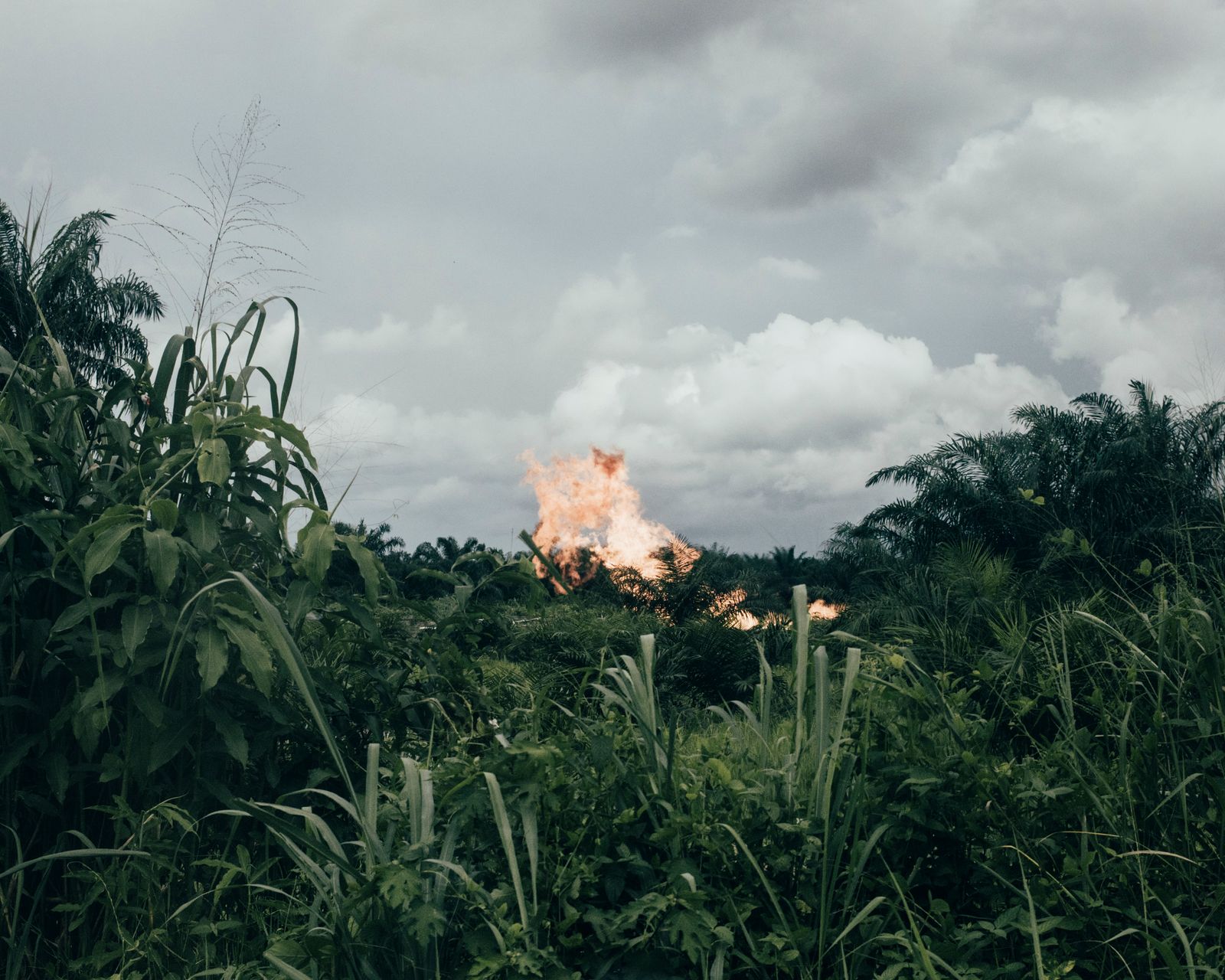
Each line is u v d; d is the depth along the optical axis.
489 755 2.10
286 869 2.53
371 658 3.04
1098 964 1.89
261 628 2.38
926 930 1.97
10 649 2.43
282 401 3.02
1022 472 11.96
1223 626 2.41
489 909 1.83
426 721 2.96
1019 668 2.74
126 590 2.53
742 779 2.39
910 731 2.32
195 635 2.38
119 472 2.82
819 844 2.07
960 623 6.11
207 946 2.06
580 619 10.21
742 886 2.03
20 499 2.44
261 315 3.00
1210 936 1.91
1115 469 10.13
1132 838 2.07
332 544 2.52
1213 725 2.22
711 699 10.41
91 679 2.33
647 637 2.46
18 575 2.36
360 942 1.79
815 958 1.93
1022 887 2.03
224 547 2.77
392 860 1.96
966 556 8.47
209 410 2.67
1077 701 2.69
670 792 2.20
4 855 2.30
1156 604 2.84
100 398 2.76
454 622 3.04
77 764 2.36
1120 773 2.17
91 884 2.31
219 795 2.31
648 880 1.99
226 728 2.32
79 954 2.29
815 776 2.22
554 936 1.90
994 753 2.70
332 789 2.66
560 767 2.17
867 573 13.15
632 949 1.89
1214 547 2.98
